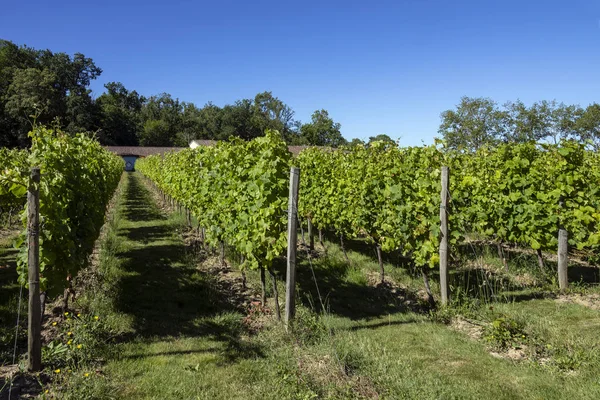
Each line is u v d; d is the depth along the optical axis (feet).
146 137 295.28
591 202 23.20
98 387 11.03
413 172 21.97
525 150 24.71
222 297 19.99
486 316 16.51
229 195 21.59
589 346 13.28
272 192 17.35
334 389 11.04
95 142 35.55
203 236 32.24
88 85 262.06
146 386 11.39
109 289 19.75
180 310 17.98
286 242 17.01
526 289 20.56
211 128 312.91
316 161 32.32
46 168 15.99
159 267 25.08
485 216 24.02
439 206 18.79
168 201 59.21
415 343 14.42
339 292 20.88
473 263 25.70
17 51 231.50
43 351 12.90
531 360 12.70
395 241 20.45
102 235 33.99
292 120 320.91
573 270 23.93
